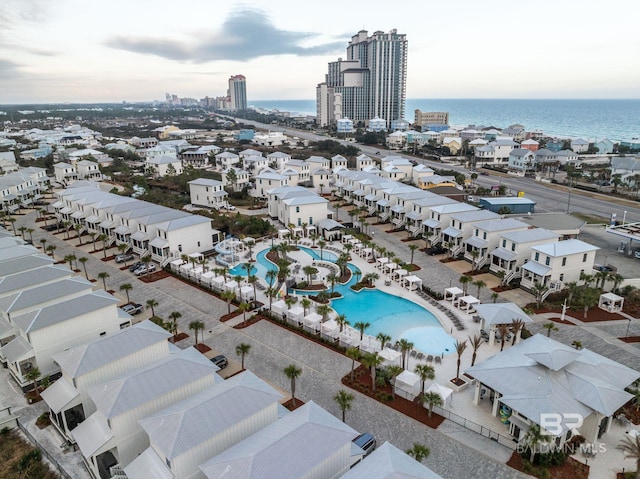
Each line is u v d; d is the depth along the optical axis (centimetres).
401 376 4275
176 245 7662
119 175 15525
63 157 17412
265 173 13225
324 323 5341
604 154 19488
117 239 8594
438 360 4806
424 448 3122
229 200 12438
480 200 10950
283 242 8550
